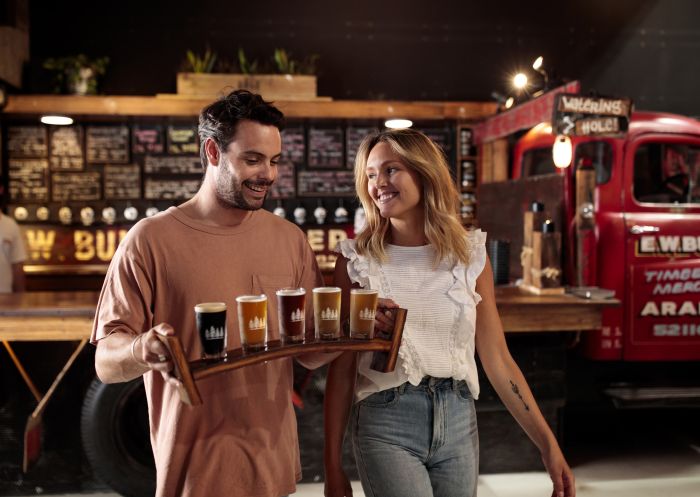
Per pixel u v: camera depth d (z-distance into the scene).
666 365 3.52
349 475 3.00
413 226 1.61
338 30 5.50
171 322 1.39
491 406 3.01
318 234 5.34
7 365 2.81
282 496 1.43
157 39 5.32
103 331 1.31
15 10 4.82
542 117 3.47
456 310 1.53
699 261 3.29
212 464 1.35
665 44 5.71
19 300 2.93
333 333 1.33
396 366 1.48
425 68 5.59
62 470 2.84
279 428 1.43
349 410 1.58
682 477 3.18
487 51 5.63
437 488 1.51
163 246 1.38
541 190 3.50
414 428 1.48
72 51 5.25
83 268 4.98
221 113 1.33
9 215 5.06
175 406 1.36
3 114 4.84
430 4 5.57
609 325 3.24
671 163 3.45
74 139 5.10
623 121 3.11
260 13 5.42
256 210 1.47
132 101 4.76
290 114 4.89
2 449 2.81
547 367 3.05
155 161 5.16
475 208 5.07
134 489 2.80
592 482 3.11
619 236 3.25
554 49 5.66
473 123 5.14
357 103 4.93
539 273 3.10
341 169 5.36
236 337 1.41
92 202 5.15
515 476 3.08
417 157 1.53
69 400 2.83
